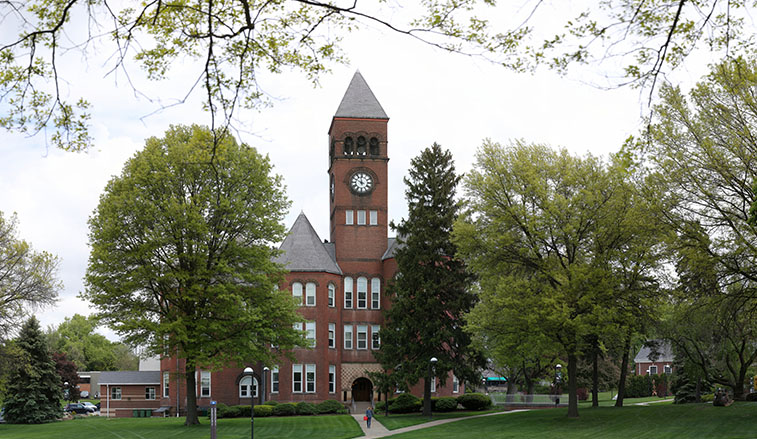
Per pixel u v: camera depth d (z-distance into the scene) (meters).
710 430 33.09
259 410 57.06
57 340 133.75
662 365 104.62
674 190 34.69
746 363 48.31
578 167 42.03
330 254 69.75
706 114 33.00
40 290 48.47
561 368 68.88
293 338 45.12
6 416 59.75
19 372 59.59
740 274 33.91
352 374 66.38
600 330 38.25
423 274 53.19
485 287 44.34
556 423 40.50
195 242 41.25
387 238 69.69
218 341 42.38
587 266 39.78
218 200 41.78
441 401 57.59
